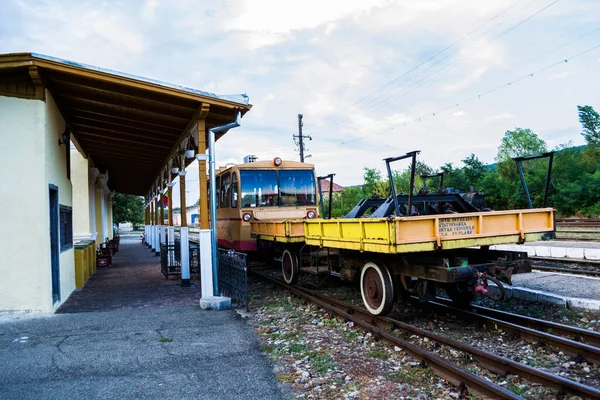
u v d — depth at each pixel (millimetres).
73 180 15531
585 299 7469
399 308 8102
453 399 4258
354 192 37312
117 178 24406
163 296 9945
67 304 9023
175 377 4895
